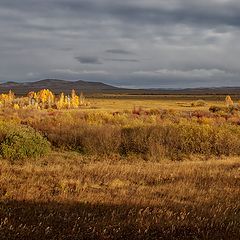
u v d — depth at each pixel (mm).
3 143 15836
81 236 5988
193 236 6141
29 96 104625
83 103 108375
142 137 18984
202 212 7602
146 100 163875
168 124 22219
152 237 6102
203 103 102438
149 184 10969
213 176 12078
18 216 7070
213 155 18625
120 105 110062
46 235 5938
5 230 5996
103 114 35969
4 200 8297
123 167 13195
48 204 8078
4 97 103000
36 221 6734
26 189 9461
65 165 14203
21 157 15555
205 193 9648
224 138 19391
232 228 6508
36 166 13805
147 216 7207
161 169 13289
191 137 19359
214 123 31547
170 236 6137
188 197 9219
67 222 6699
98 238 5957
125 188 10188
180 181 11070
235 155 18953
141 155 17938
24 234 5930
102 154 17922
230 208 7969
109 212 7574
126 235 6152
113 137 19047
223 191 9914
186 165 14602
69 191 9578
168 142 19000
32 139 16422
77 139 19500
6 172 11977
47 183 10508
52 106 94250
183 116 44375
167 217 7062
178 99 178875
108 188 10109
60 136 20016
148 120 32719
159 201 8625
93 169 12734
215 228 6527
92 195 9031
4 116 39969
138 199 8727
